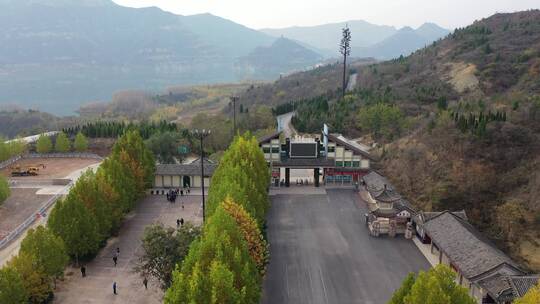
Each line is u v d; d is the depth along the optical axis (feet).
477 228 248.93
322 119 449.06
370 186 297.53
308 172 368.68
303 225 257.55
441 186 270.05
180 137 424.46
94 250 208.13
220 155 385.29
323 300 180.24
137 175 274.36
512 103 332.39
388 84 578.25
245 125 470.80
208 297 122.11
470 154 276.00
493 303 170.40
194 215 272.72
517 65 482.28
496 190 259.60
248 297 133.49
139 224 258.57
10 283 151.23
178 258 171.73
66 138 442.50
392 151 345.72
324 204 293.02
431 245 223.10
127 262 213.05
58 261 175.83
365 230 250.78
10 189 305.94
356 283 193.47
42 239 172.96
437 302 110.83
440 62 583.17
